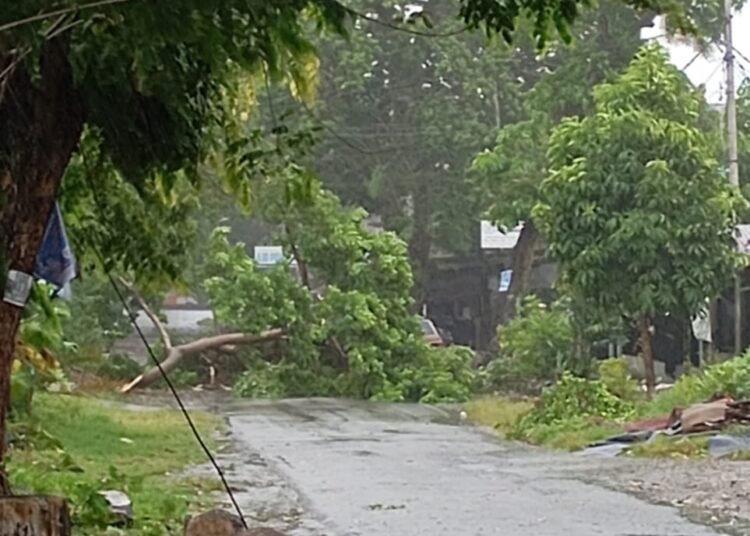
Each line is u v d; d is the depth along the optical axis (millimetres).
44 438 13352
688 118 21703
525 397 26547
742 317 25656
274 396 27781
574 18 5871
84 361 25266
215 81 7043
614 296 20938
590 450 16156
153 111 6746
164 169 7137
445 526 9703
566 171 20875
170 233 8688
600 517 10055
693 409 16641
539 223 22016
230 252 28594
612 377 21328
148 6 5039
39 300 9516
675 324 25234
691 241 20625
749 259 21625
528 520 9977
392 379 27969
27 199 6348
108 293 27422
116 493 10000
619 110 21203
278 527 9688
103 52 5648
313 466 14258
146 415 20766
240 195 8023
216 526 6270
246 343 28281
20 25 5039
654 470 13406
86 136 7492
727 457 14398
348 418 22281
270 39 5887
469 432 19578
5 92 6137
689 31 6176
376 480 12844
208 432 18656
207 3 5125
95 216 8484
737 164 25750
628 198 20828
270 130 8406
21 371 14055
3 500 5551
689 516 10062
